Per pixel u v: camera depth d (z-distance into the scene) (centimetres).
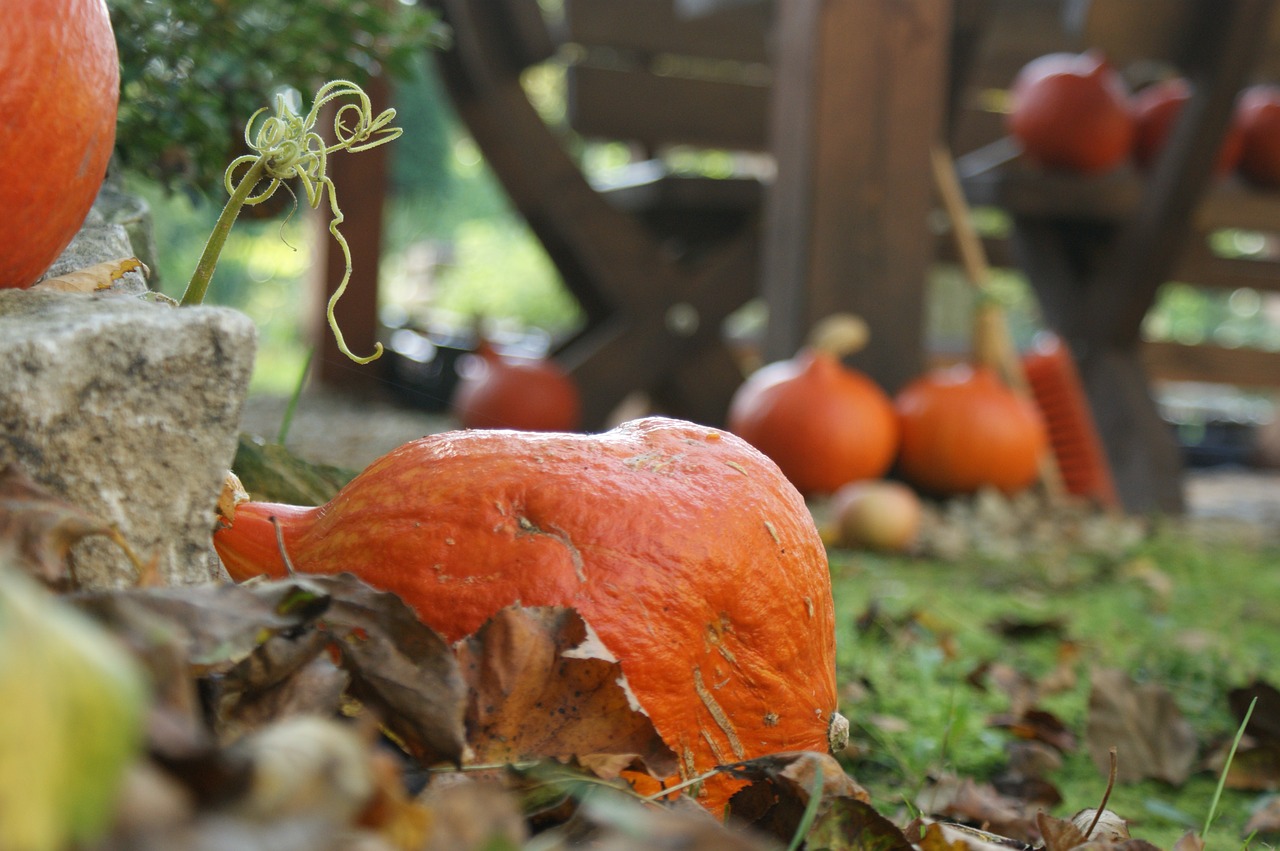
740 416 243
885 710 167
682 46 303
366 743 56
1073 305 278
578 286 301
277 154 88
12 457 67
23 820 31
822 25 241
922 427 245
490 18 277
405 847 48
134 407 70
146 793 35
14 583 32
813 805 66
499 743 72
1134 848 83
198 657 57
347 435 264
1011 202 268
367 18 178
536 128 282
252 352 74
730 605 88
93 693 32
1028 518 240
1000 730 164
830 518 230
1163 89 280
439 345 313
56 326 68
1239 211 274
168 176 175
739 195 296
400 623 68
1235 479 335
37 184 77
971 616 201
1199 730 169
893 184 245
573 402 281
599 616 83
